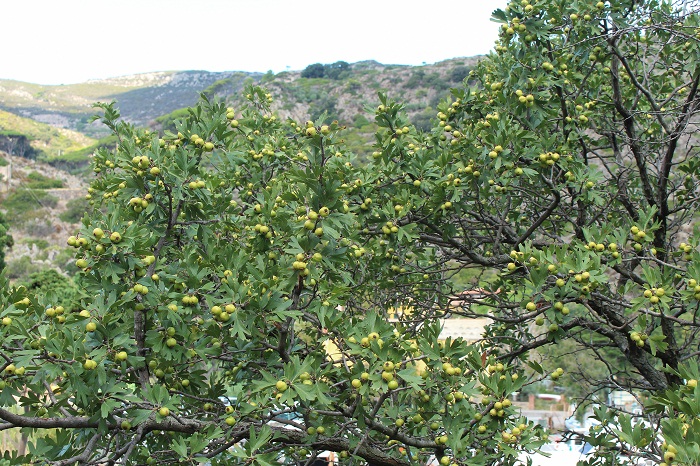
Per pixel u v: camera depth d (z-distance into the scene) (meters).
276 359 3.56
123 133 5.05
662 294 3.54
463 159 4.78
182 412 4.00
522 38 5.01
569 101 5.46
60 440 3.04
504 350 5.61
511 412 3.29
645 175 5.36
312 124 3.34
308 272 3.16
